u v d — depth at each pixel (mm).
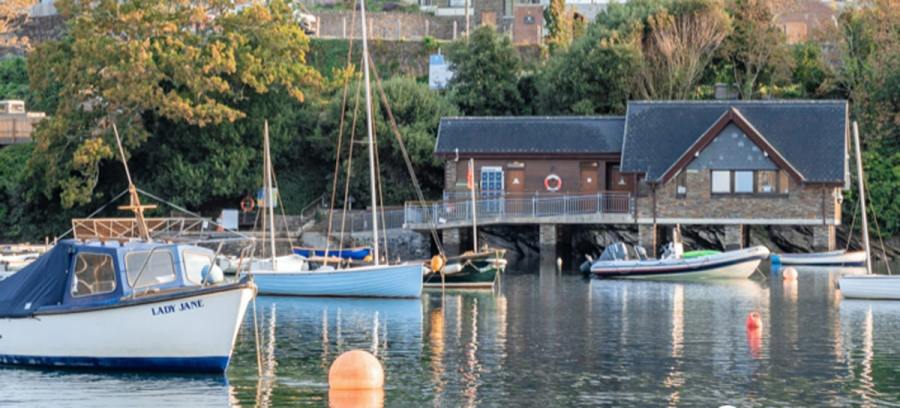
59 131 103312
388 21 149375
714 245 102750
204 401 42875
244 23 108750
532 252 108188
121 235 52219
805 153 97750
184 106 102250
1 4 123938
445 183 105938
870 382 46438
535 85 124375
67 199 102375
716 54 125125
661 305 70125
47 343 48188
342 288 74438
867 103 116250
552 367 49406
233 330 46250
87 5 105812
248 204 109750
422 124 113250
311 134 115125
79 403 42531
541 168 103500
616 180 103500
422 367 49438
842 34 125125
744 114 101062
